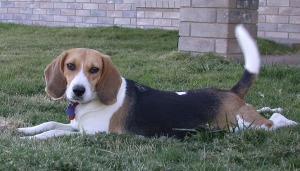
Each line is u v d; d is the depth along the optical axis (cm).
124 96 229
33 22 706
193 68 366
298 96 303
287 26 572
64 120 258
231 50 407
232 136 223
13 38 557
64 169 191
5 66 364
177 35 572
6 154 196
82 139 218
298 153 215
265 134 228
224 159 207
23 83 314
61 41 531
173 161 206
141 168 193
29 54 436
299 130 238
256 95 304
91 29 606
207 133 229
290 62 449
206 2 410
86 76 220
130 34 576
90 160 200
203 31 414
